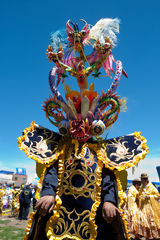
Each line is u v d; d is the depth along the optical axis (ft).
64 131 6.43
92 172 5.94
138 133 6.51
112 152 6.34
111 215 5.24
